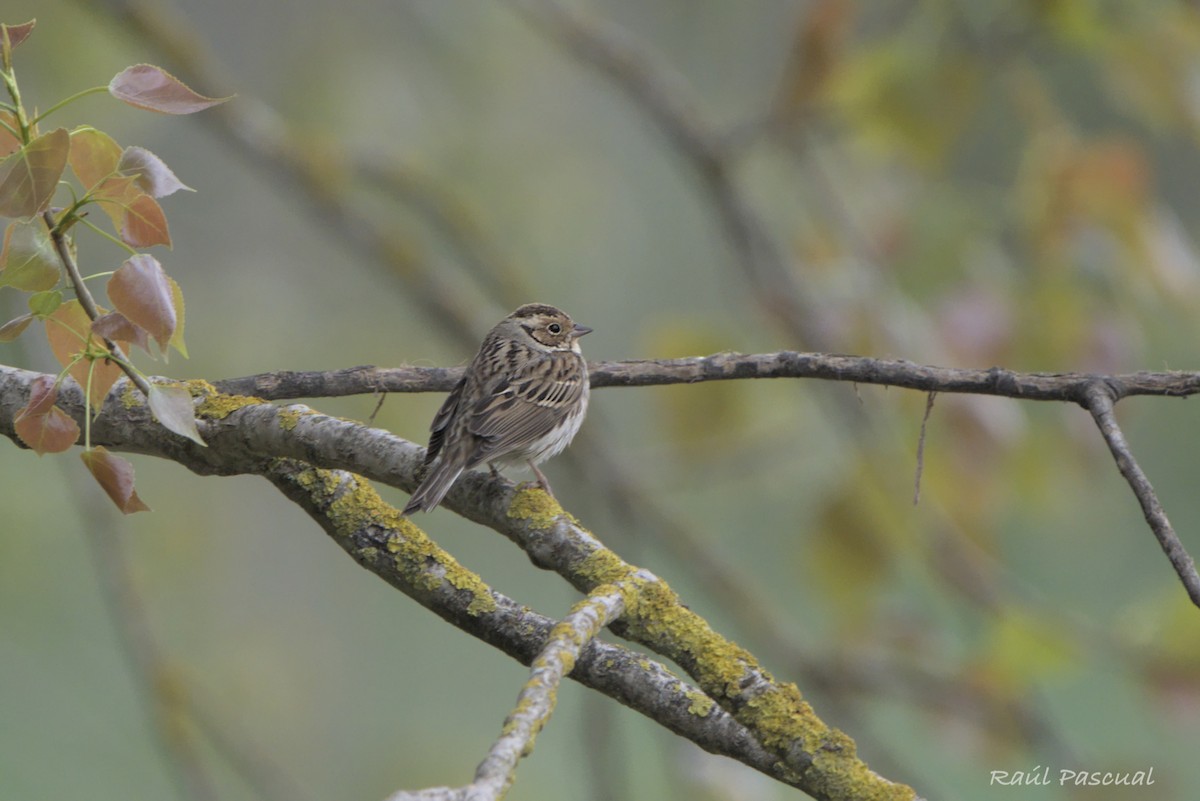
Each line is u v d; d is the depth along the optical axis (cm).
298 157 1275
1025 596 1080
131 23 1227
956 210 1063
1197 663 975
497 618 625
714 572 1248
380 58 1480
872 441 1146
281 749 1589
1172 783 1002
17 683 1483
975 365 1010
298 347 1543
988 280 1031
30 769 1470
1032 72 1055
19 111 518
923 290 1075
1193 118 1019
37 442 551
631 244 1864
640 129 1822
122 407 696
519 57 1543
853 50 1091
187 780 1107
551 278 1600
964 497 1057
